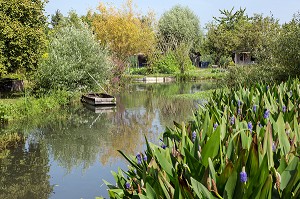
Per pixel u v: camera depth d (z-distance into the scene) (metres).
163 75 43.47
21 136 12.45
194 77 41.41
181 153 2.68
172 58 47.00
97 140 11.85
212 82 37.16
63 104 20.66
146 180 2.34
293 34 16.05
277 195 1.99
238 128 3.08
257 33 44.19
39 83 21.27
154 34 48.56
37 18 21.22
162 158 2.35
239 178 1.87
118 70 32.09
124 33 37.12
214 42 52.81
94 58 23.31
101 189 7.38
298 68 15.81
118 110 18.84
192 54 57.50
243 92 5.61
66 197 6.98
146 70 46.84
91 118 16.28
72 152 10.35
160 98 23.91
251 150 2.05
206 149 2.37
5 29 19.28
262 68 18.47
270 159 2.29
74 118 16.28
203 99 22.00
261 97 5.22
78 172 8.52
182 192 1.98
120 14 38.94
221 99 6.01
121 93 27.95
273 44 17.25
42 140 11.88
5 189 7.46
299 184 1.98
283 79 16.19
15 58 20.11
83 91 23.53
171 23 54.06
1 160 9.59
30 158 9.74
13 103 17.34
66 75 21.42
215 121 3.88
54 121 15.45
